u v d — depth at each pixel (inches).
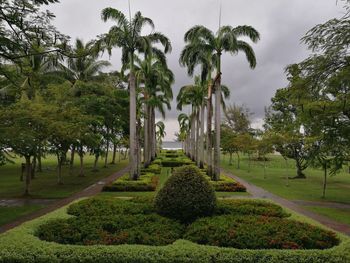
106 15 775.1
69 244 232.4
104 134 1003.9
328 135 577.9
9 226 394.9
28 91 745.0
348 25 428.5
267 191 735.1
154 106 1309.1
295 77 519.5
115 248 212.7
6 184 831.7
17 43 362.6
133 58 798.5
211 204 318.7
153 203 337.1
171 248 214.2
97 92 997.8
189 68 853.2
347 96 498.0
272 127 1168.2
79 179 941.2
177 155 2293.3
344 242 231.0
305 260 204.2
